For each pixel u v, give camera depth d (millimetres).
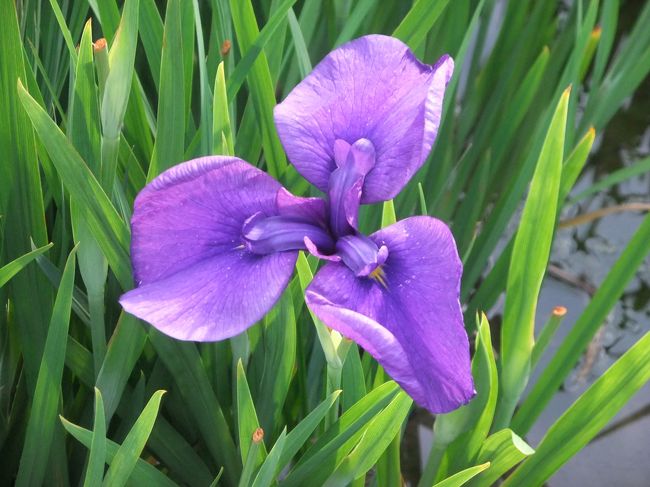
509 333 538
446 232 388
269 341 547
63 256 570
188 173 394
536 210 516
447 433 527
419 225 400
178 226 401
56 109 652
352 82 425
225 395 596
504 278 716
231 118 598
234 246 407
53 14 620
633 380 542
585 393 552
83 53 492
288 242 409
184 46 566
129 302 385
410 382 362
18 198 537
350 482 542
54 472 580
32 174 531
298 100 427
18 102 514
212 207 407
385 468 587
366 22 742
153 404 457
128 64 462
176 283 395
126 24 453
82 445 604
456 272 376
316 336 648
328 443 512
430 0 596
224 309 393
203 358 582
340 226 420
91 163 519
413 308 383
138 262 397
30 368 568
